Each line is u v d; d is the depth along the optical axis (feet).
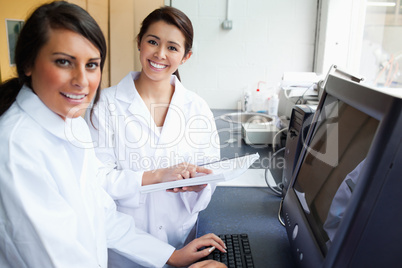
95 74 2.31
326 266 1.96
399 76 7.41
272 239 3.31
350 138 2.30
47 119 2.34
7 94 2.42
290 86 6.88
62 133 2.44
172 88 4.31
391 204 1.75
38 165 2.17
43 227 2.13
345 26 8.32
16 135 2.16
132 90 3.97
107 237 3.15
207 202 3.74
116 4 8.83
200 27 9.01
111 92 3.98
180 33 3.74
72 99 2.26
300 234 2.71
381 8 7.67
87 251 2.45
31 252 2.16
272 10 8.86
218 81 9.36
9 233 2.12
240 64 9.24
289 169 4.13
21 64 2.23
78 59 2.15
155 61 3.79
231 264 2.80
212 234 3.18
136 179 3.53
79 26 2.10
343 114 2.55
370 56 8.16
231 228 3.54
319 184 2.70
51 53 2.11
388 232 1.80
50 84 2.19
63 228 2.25
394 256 1.84
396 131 1.66
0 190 2.07
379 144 1.71
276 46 9.11
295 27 8.98
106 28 8.91
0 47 5.44
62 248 2.24
